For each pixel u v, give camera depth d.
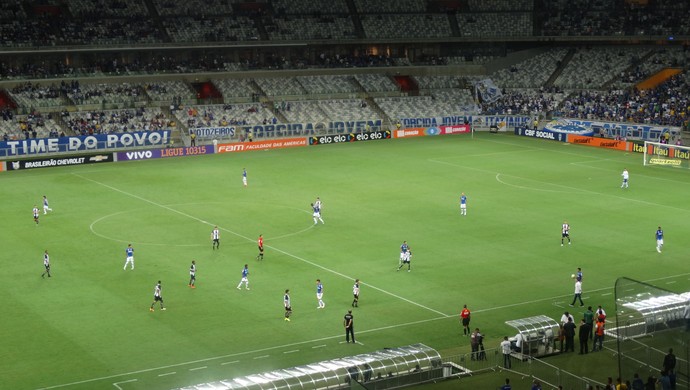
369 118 144.00
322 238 78.38
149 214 87.12
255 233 80.00
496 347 52.91
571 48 159.25
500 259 71.94
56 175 107.56
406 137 139.75
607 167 112.69
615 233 79.75
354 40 151.50
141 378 48.78
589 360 51.50
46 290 63.94
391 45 156.88
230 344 54.03
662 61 149.50
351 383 45.44
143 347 53.38
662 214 86.94
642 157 120.50
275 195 95.94
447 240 77.62
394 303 61.72
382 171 109.94
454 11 159.00
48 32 134.25
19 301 61.53
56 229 81.25
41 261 71.12
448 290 64.44
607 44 159.00
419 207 90.00
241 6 150.75
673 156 113.50
